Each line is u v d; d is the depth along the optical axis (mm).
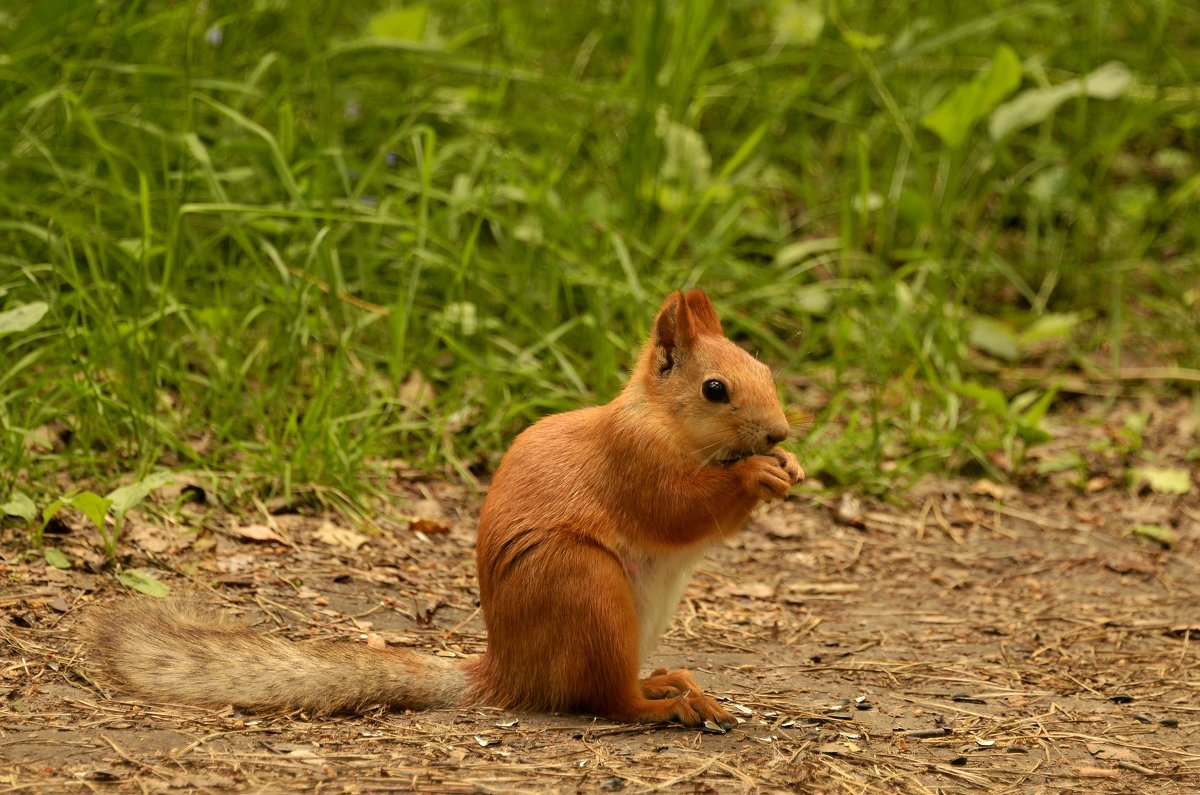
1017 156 17844
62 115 13109
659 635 7266
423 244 12078
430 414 11781
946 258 16203
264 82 14711
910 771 6457
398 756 6109
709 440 6766
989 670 8484
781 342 14250
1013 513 11898
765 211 15539
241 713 6621
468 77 16000
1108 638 9258
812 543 11039
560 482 6887
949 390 13055
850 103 16500
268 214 11062
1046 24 19188
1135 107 17906
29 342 10844
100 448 10109
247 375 11727
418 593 8953
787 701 7570
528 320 12383
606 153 15648
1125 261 16125
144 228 10586
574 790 5809
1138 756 6934
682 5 14977
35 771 5633
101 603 7816
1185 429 13625
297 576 8828
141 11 14281
